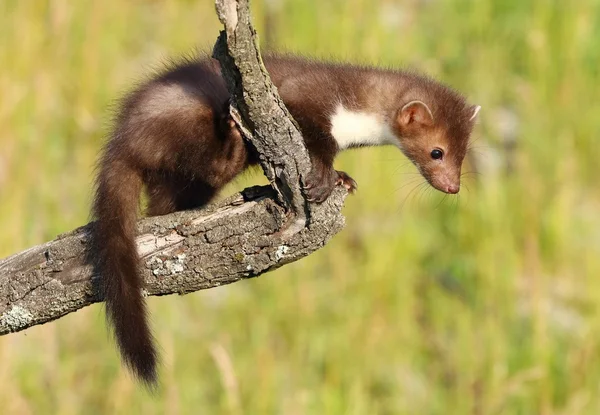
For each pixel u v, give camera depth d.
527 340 15.55
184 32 20.23
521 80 20.06
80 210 16.27
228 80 8.44
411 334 15.89
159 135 10.30
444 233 17.31
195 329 15.05
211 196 10.85
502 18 20.91
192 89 10.43
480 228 17.19
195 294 15.36
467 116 12.27
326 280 16.05
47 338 14.41
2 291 9.03
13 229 15.33
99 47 18.95
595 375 15.39
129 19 20.28
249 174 11.38
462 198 17.47
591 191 18.88
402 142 12.01
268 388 14.32
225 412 14.08
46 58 18.47
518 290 16.72
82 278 9.06
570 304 16.69
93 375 14.47
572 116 19.48
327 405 14.45
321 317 15.62
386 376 15.27
